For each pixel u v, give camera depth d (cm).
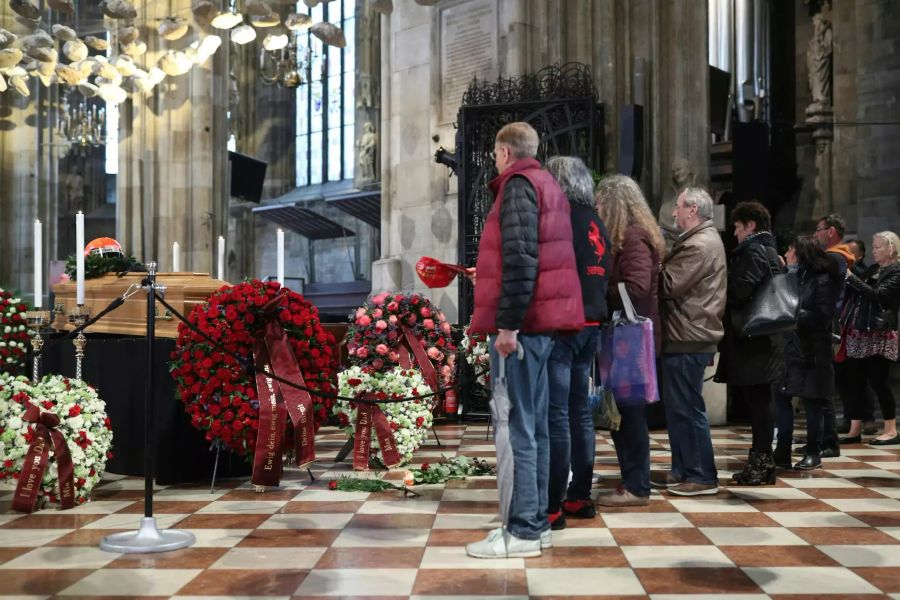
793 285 536
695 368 525
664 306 525
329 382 600
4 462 501
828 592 334
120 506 516
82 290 573
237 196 2009
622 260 471
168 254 1510
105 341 641
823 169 1850
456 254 1203
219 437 565
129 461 613
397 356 752
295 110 3438
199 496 545
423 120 1253
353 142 3256
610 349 466
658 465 648
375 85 2975
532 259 367
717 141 1678
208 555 396
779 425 638
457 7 1207
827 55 1841
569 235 387
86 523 469
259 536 432
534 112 1043
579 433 465
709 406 950
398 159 1288
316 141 3375
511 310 365
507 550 387
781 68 1912
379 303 760
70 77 1355
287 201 3353
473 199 1060
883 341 763
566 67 1103
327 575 362
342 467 659
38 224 600
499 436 383
